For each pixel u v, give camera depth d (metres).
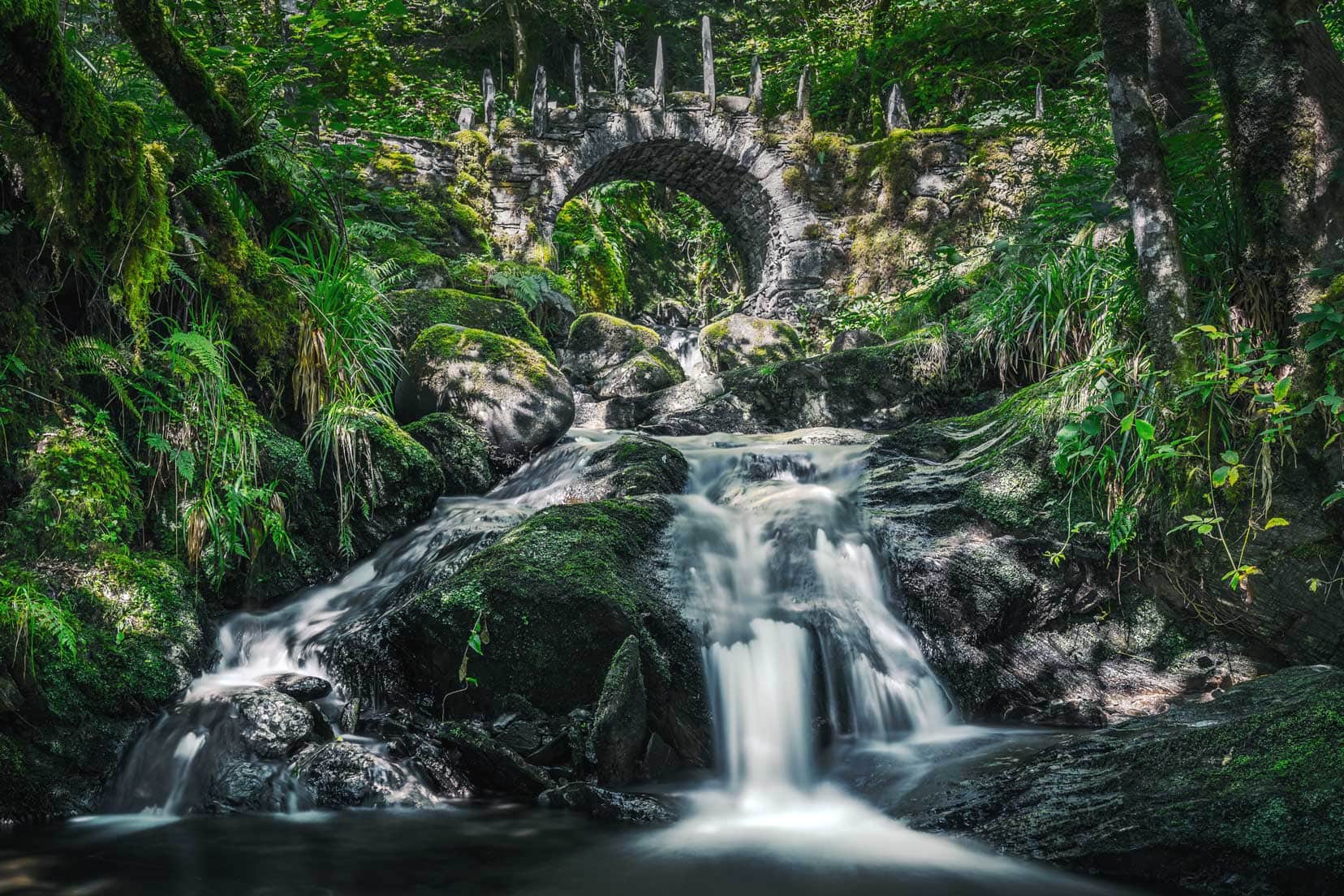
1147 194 4.49
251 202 5.82
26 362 3.96
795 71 17.02
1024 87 14.05
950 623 4.71
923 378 7.32
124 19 4.95
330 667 4.30
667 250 19.94
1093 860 2.92
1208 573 4.44
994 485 4.95
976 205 12.08
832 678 4.35
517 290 9.47
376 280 6.64
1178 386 4.27
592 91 12.36
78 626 3.67
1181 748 3.17
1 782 3.34
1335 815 2.65
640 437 6.06
